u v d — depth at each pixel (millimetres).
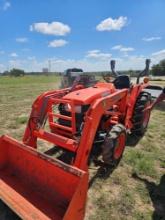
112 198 3199
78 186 2256
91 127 3068
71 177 2500
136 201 3156
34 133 3664
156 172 3924
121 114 4574
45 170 2787
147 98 5547
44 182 2799
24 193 2756
